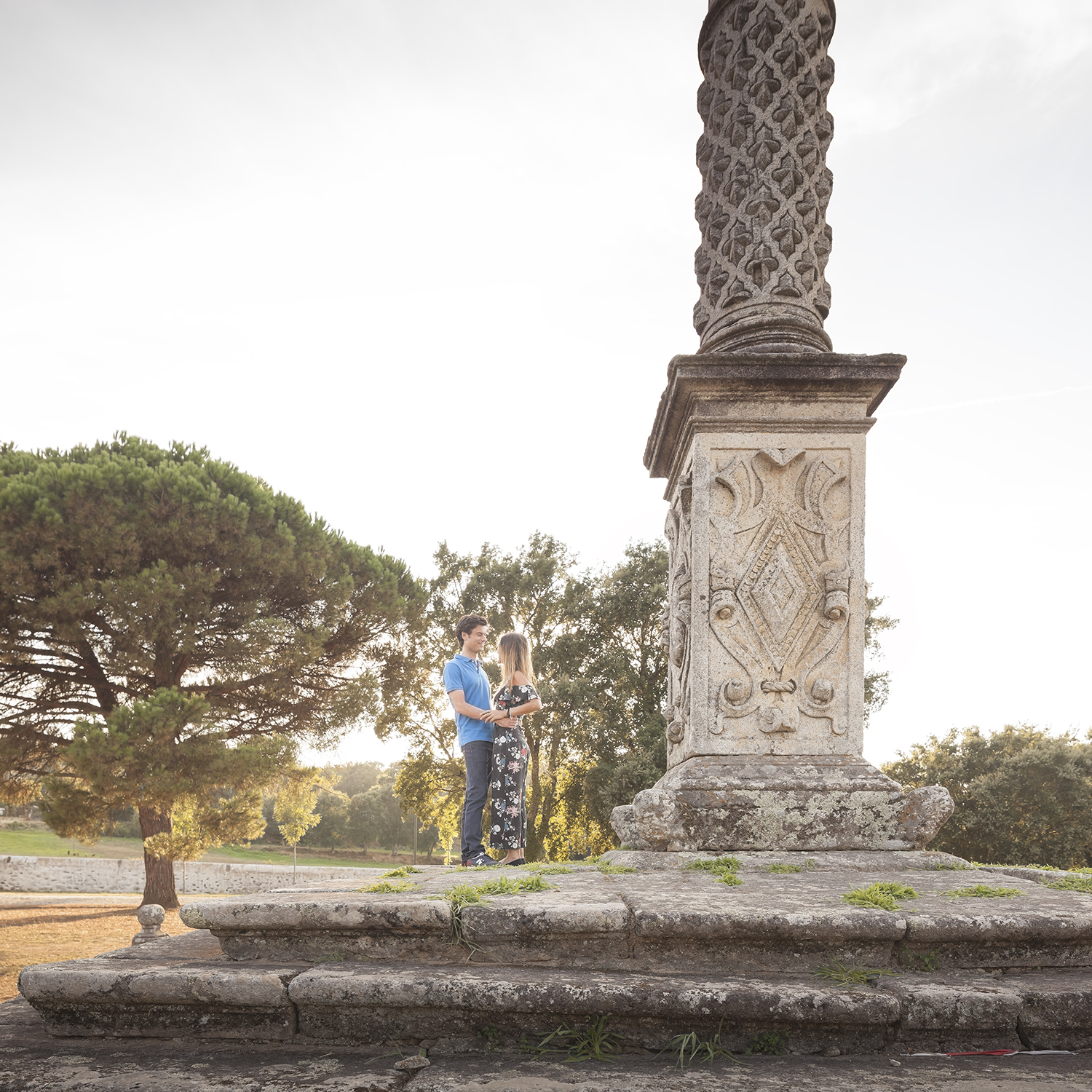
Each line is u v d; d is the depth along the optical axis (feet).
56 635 46.01
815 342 12.41
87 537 43.93
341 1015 5.76
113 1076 5.08
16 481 44.19
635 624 75.61
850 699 10.86
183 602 46.42
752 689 10.88
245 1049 5.66
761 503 11.37
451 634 79.46
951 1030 5.43
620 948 6.33
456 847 103.60
